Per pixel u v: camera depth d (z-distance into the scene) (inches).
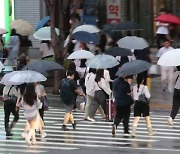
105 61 1866.4
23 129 1798.7
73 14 2461.9
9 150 1503.4
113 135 1689.2
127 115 1684.3
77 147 1531.7
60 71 2378.2
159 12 3142.2
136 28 2448.3
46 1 2411.4
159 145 1550.2
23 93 1598.2
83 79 2110.0
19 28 2669.8
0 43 2662.4
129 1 3181.6
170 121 1841.8
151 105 2162.9
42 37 2504.9
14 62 2541.8
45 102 1737.2
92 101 1905.8
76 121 1921.8
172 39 2920.8
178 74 1825.8
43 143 1594.5
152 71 2292.1
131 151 1471.5
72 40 2492.6
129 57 2186.3
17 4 3134.8
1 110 2174.0
